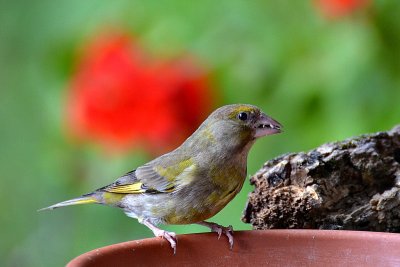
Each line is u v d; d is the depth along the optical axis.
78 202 12.27
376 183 10.88
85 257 9.15
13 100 17.05
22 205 17.39
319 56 12.38
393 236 9.80
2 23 16.12
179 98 12.25
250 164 12.73
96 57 12.33
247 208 11.08
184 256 9.93
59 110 13.92
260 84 12.52
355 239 9.89
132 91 12.16
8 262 17.27
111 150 12.51
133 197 11.72
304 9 12.48
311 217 10.81
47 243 17.03
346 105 12.24
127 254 9.59
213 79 12.49
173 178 11.34
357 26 12.32
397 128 11.09
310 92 12.32
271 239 10.05
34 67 15.88
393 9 12.33
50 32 15.01
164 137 12.29
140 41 12.59
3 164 17.52
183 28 12.76
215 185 11.27
